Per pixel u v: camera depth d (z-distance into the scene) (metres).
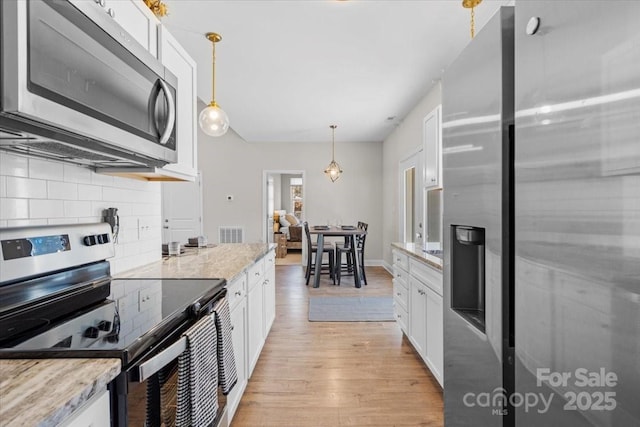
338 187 7.02
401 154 5.48
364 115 5.07
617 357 0.54
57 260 1.18
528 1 0.77
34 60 0.80
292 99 4.33
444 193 1.36
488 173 0.99
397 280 3.17
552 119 0.69
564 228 0.66
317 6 2.36
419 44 2.88
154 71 1.39
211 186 6.89
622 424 0.53
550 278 0.70
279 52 3.03
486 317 1.01
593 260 0.59
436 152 2.72
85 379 0.67
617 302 0.54
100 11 1.05
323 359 2.62
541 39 0.73
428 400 2.07
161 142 1.43
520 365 0.81
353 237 5.04
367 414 1.93
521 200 0.80
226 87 3.91
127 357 0.78
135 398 0.81
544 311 0.72
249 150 6.93
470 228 1.18
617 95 0.54
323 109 4.78
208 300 1.33
